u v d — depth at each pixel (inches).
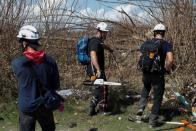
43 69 189.0
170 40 350.3
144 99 278.8
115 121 285.0
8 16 339.0
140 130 268.8
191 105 301.4
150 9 386.9
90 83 283.4
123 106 311.6
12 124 284.8
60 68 367.9
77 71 366.9
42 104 186.5
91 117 292.4
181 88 327.0
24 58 187.8
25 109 187.0
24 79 186.2
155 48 262.4
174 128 271.3
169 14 359.9
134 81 363.9
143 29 403.5
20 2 345.4
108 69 383.2
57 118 291.9
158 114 277.3
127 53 393.4
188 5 353.1
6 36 335.9
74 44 378.0
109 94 329.7
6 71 330.3
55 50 372.8
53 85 195.0
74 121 286.8
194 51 343.9
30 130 190.5
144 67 266.1
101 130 270.4
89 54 283.4
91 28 402.0
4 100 323.0
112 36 413.1
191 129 270.4
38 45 191.5
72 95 328.8
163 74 268.1
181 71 336.8
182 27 348.5
